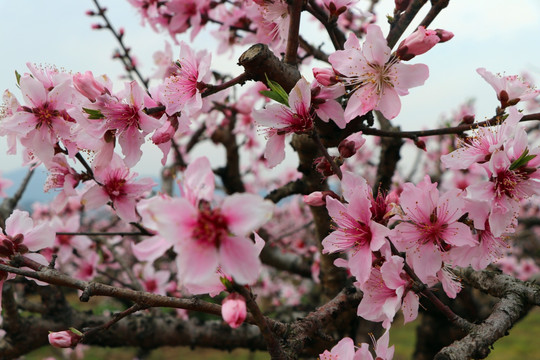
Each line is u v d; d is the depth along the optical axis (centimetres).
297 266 55
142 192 31
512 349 131
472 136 25
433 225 24
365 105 25
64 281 22
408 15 28
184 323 43
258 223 18
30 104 27
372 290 24
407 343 129
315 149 34
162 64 45
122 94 27
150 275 59
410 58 25
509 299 25
